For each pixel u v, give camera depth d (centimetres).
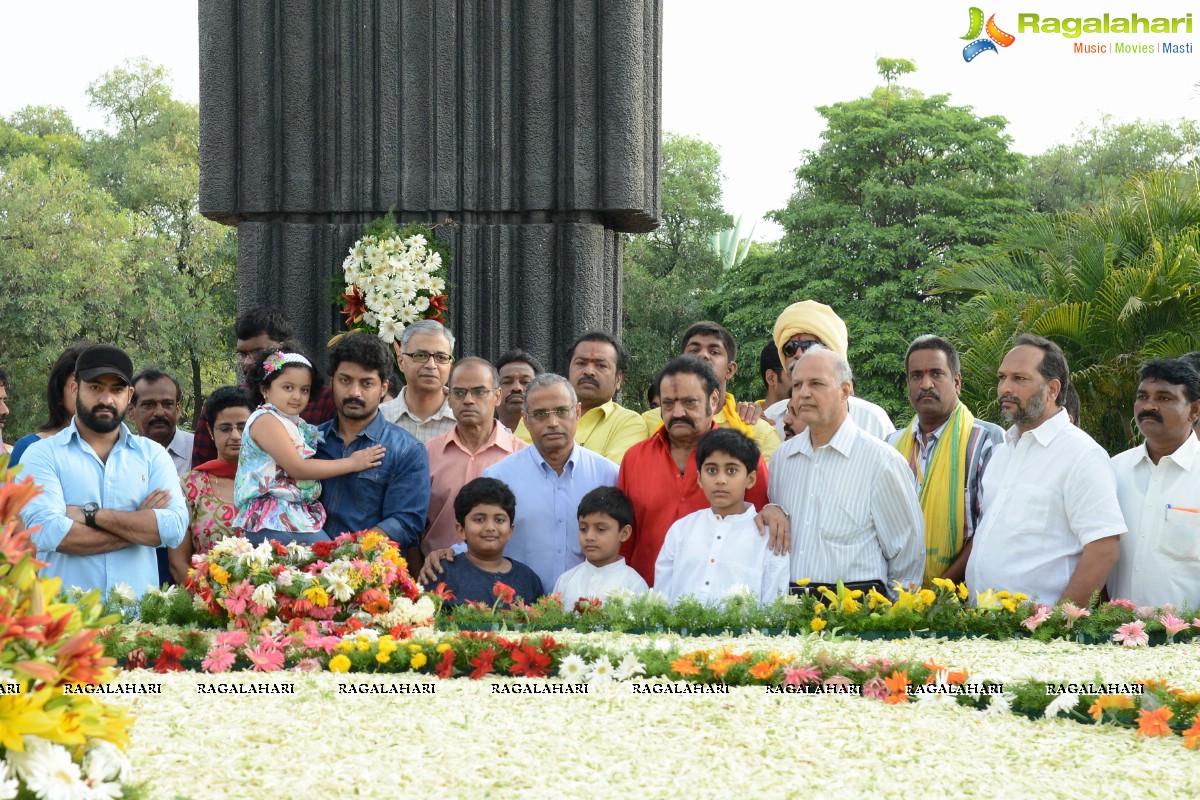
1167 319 1347
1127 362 1301
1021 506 490
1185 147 3512
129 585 491
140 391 637
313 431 516
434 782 296
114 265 3027
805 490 500
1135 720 361
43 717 238
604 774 305
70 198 3056
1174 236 1402
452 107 842
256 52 851
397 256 771
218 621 464
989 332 1470
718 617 459
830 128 3127
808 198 3117
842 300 2797
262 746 322
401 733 336
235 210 862
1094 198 3216
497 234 844
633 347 3450
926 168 3003
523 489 535
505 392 633
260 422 499
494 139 845
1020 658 422
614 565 510
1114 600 476
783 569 491
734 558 492
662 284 3516
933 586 507
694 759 319
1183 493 484
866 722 356
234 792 287
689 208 3781
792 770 312
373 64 848
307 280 852
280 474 500
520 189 851
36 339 2952
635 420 604
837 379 487
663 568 504
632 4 834
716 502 495
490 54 843
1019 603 468
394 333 750
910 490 493
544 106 842
